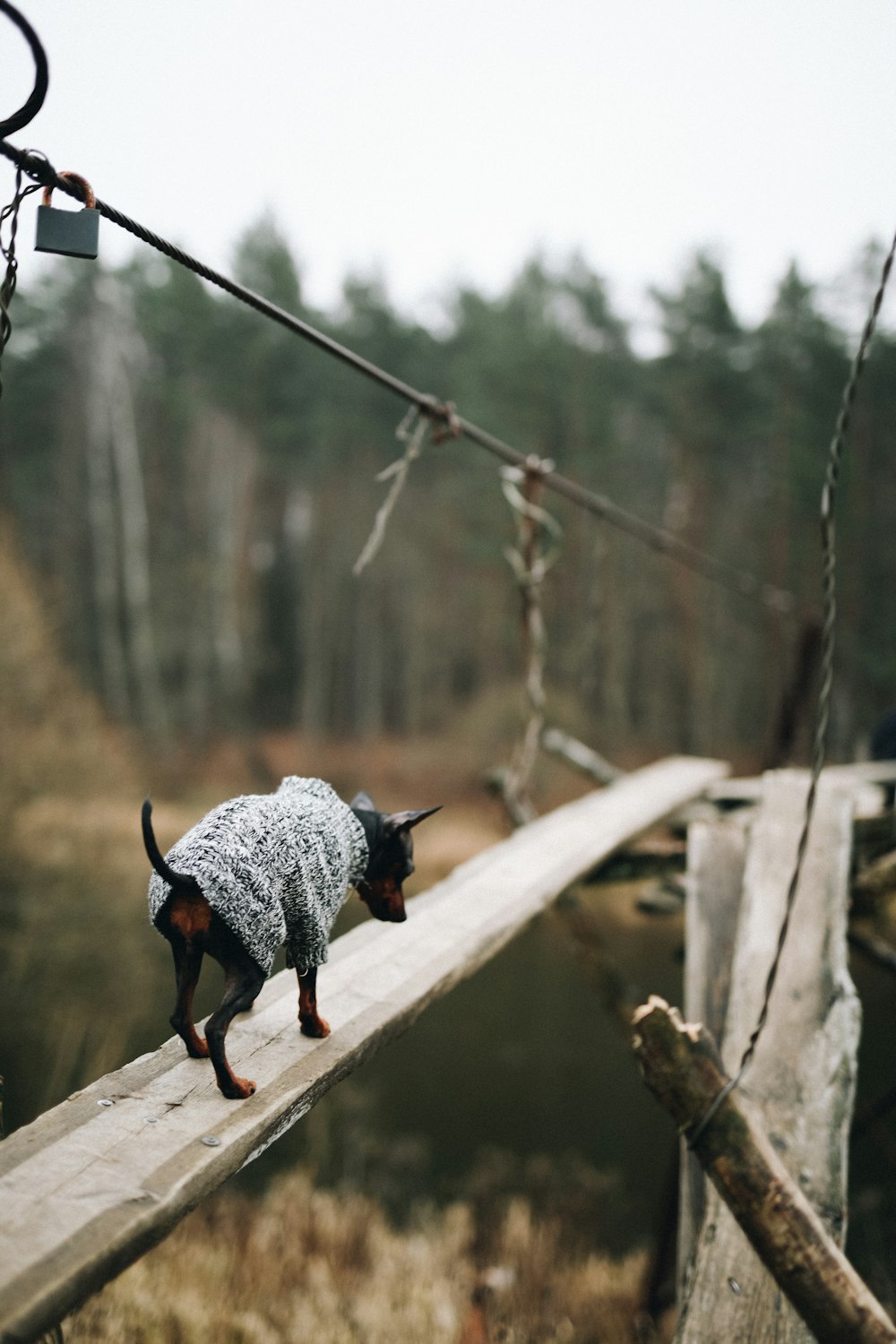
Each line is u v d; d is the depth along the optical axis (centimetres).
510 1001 1374
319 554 2906
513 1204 809
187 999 204
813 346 2311
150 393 2834
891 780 545
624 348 2672
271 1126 193
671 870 534
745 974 331
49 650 1199
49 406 2652
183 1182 167
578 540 2673
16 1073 899
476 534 2661
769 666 2267
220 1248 583
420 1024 1299
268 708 3172
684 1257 281
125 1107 193
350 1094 1087
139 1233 154
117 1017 981
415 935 315
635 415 2834
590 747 2355
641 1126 1047
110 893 1038
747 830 443
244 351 2575
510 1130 1014
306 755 2702
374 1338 493
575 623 2689
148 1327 426
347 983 268
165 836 1390
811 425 2284
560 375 2556
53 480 2666
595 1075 1162
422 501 2994
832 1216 241
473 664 3161
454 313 2912
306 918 206
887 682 2302
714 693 2659
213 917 194
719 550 2664
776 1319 226
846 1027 299
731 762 2517
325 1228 658
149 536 2844
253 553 3011
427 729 2917
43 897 1002
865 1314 203
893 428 2419
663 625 2778
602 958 514
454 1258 661
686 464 2436
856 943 442
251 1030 233
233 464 2855
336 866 213
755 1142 222
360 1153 937
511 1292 568
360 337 2667
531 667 519
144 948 1050
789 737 802
